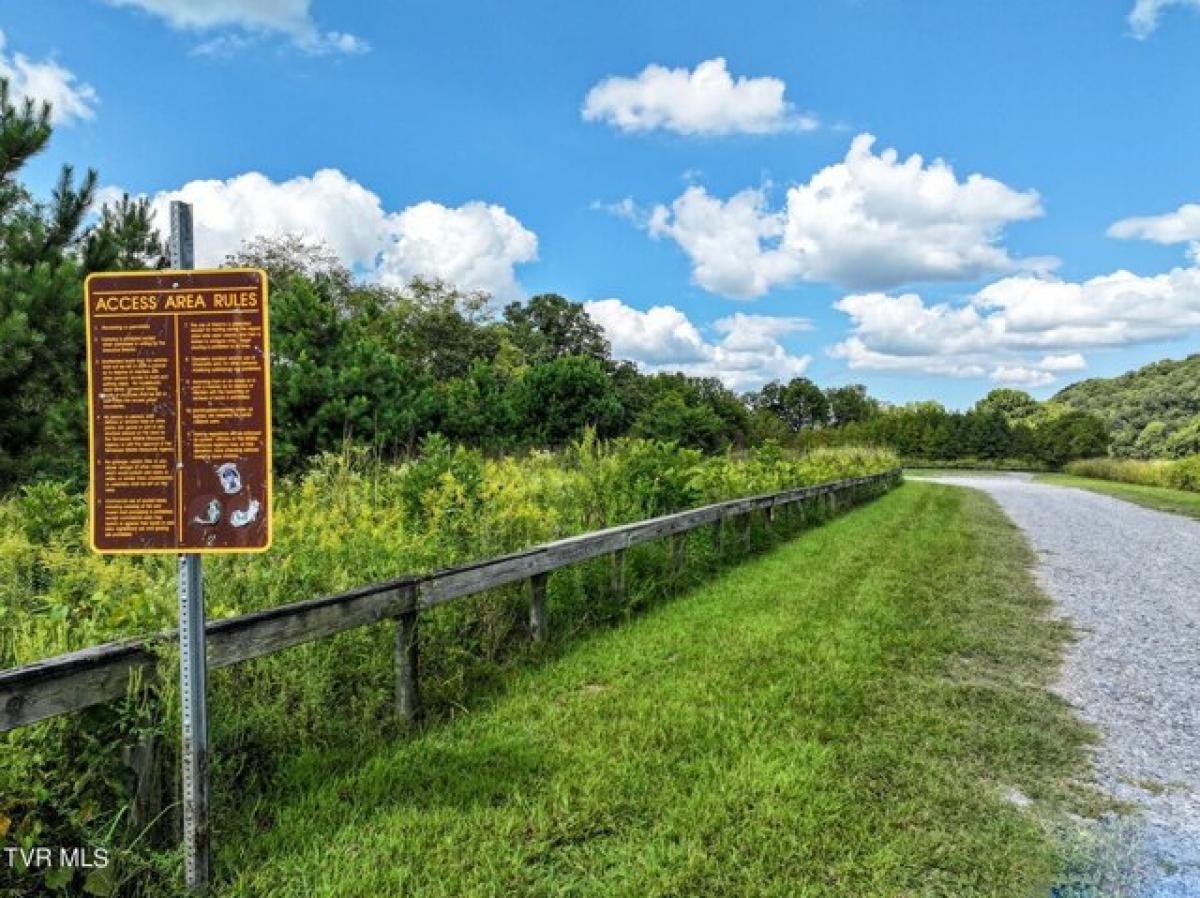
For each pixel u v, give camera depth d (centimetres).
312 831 317
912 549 1173
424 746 402
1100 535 1536
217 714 336
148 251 1305
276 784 356
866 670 554
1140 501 2584
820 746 418
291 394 1245
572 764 386
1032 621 746
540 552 568
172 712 299
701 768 385
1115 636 699
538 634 580
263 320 258
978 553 1180
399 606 420
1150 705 517
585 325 7306
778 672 541
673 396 4034
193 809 269
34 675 249
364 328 2234
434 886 285
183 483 261
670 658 572
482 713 452
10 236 1111
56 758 270
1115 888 301
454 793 354
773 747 413
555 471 943
